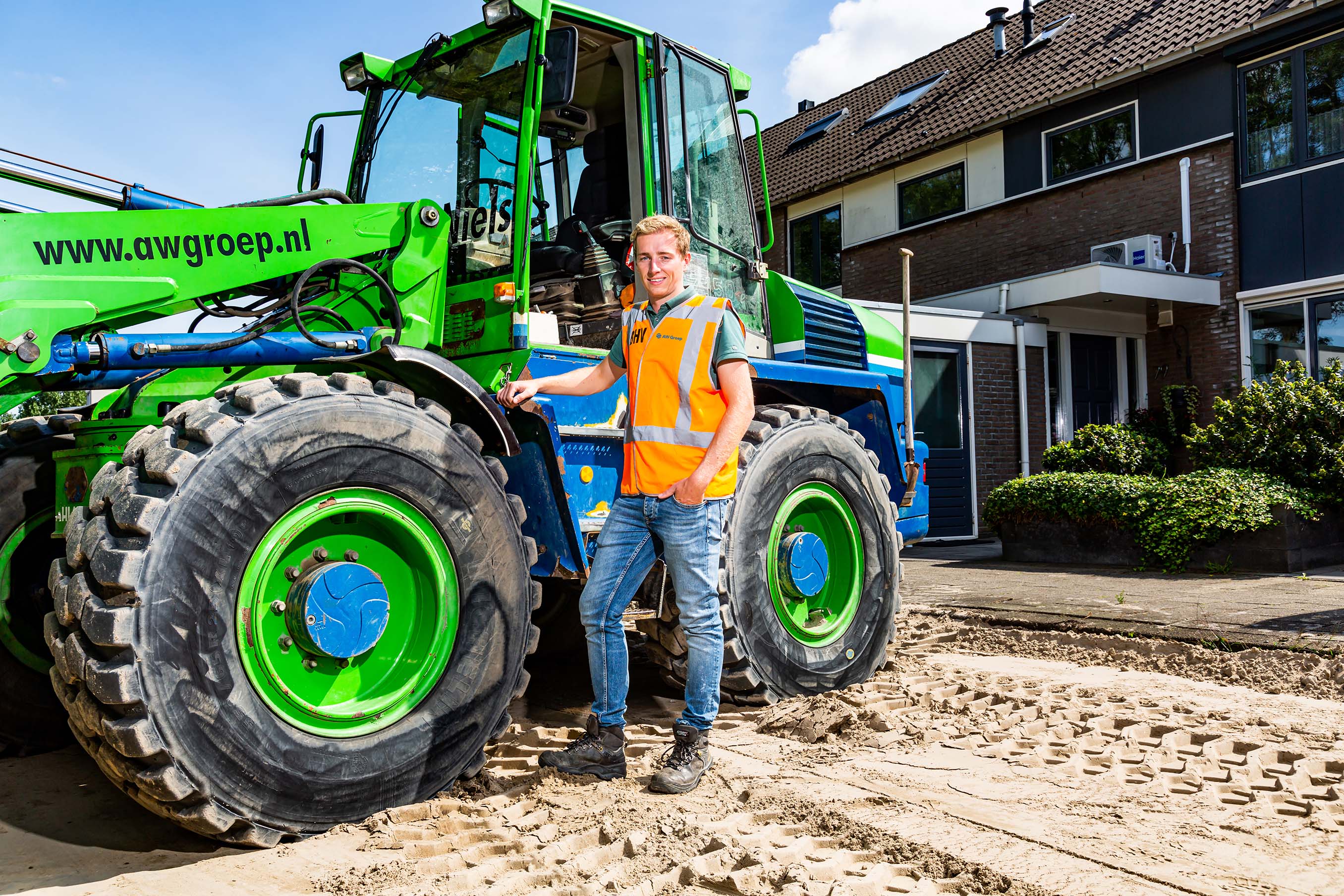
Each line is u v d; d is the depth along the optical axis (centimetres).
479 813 277
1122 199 1240
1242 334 1139
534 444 353
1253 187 1128
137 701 235
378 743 278
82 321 305
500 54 390
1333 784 291
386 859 246
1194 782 295
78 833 270
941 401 1199
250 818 252
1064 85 1290
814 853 244
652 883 225
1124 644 514
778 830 259
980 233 1405
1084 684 432
